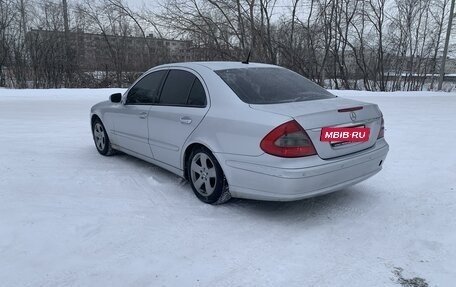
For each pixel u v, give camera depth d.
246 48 22.72
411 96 18.06
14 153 6.34
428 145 7.25
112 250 3.34
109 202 4.35
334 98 4.37
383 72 25.62
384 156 4.31
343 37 24.14
